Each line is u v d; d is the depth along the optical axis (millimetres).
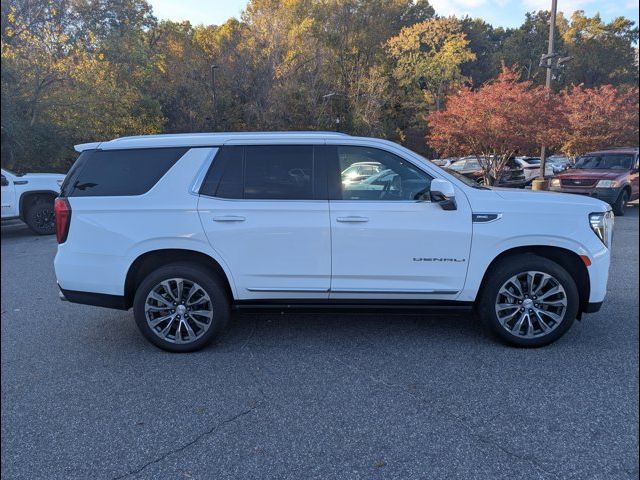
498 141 16812
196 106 37031
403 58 46125
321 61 40250
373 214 3971
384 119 45969
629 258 8062
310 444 2834
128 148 4188
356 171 4094
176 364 3949
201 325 4129
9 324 4996
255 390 3492
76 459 2746
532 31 46906
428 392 3414
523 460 2666
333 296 4105
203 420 3115
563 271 3973
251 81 37938
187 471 2621
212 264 4156
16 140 16531
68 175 4281
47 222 11266
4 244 10133
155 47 38719
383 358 3992
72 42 20234
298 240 4000
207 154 4137
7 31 17438
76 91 19047
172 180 4098
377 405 3250
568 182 13859
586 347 4148
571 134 20609
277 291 4094
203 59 39531
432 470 2592
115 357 4113
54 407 3303
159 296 4098
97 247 4062
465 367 3793
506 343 4164
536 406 3209
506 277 3979
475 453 2730
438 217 3959
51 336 4637
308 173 4086
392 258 4004
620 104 21234
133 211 4043
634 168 14070
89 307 5578
